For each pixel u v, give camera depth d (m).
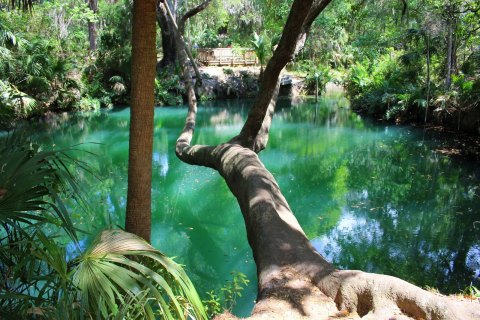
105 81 19.81
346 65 26.45
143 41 2.41
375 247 5.59
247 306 3.98
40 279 1.79
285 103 21.31
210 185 8.48
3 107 8.44
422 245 5.66
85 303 1.60
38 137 12.19
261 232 3.33
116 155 10.61
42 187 1.98
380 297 2.34
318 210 7.10
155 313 2.03
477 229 6.27
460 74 14.29
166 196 7.84
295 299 2.49
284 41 5.36
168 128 14.80
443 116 13.96
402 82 17.12
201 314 1.82
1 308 1.76
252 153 5.47
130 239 1.98
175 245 5.76
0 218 1.77
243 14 26.45
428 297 2.22
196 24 25.84
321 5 6.65
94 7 20.73
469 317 2.10
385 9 15.77
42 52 15.51
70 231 1.88
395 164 10.22
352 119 16.61
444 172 9.50
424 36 14.53
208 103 21.09
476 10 13.09
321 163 10.31
